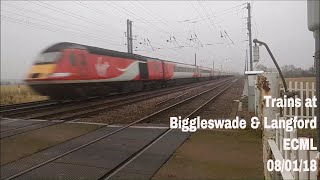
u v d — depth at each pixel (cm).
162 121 1214
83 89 2081
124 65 2658
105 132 1002
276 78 483
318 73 201
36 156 745
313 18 193
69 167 654
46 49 1902
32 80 1834
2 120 1305
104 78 2305
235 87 3603
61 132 1014
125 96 2547
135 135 941
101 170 630
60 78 1833
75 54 1959
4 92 3080
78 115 1380
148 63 3278
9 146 840
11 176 614
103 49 2350
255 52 1369
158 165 651
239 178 556
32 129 1073
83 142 871
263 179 547
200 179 557
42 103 2103
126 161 688
